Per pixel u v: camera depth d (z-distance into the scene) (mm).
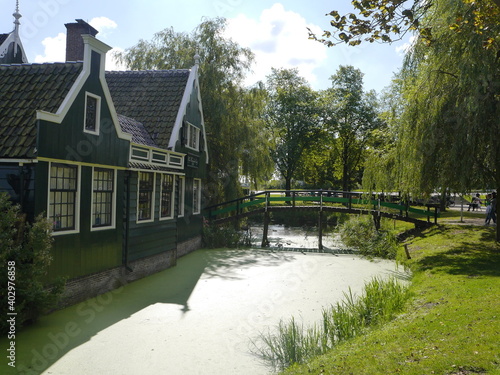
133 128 15305
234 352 7562
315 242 23906
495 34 11719
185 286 12602
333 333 7863
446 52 13875
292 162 43594
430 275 12367
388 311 8609
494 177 15062
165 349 7660
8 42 14266
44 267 8094
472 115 13633
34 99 9555
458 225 21000
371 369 5508
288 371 6320
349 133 42406
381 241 19297
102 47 10523
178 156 15953
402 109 18828
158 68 23375
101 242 10852
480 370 5152
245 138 23578
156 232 14281
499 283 9969
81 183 9891
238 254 19188
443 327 6879
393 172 17922
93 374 6566
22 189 8477
